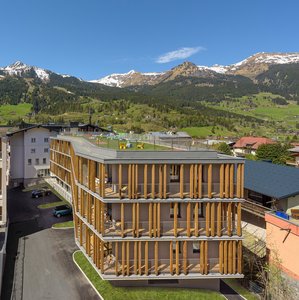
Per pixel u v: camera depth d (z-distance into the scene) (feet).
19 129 280.10
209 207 99.91
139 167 99.40
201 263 100.17
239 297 107.04
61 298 102.99
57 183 250.57
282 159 291.17
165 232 100.63
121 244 101.76
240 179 100.27
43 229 161.07
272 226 117.29
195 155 100.73
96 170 112.57
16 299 102.12
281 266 111.24
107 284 108.17
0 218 154.10
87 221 110.11
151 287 106.73
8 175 256.32
